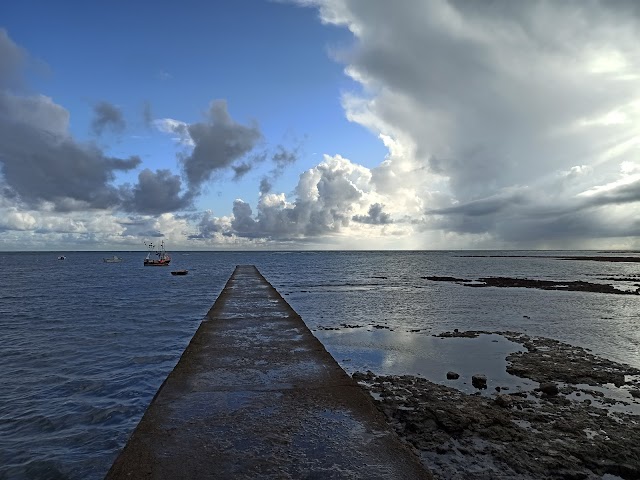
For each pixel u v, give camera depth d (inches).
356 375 311.7
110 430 251.6
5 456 219.9
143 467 101.7
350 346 421.4
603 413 238.7
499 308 708.7
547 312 661.9
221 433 121.8
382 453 110.2
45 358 415.2
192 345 235.8
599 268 2236.7
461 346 420.2
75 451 225.9
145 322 621.3
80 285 1283.2
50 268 2456.9
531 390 283.0
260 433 121.9
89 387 327.6
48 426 256.8
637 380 305.4
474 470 169.8
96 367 383.6
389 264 2807.6
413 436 201.3
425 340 449.1
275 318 326.6
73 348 456.1
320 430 124.3
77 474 203.6
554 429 213.2
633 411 244.2
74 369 377.1
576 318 602.5
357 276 1587.1
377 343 434.9
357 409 141.3
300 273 1781.5
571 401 259.3
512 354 382.9
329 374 181.2
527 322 569.0
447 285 1171.3
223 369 188.5
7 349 451.8
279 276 1590.8
